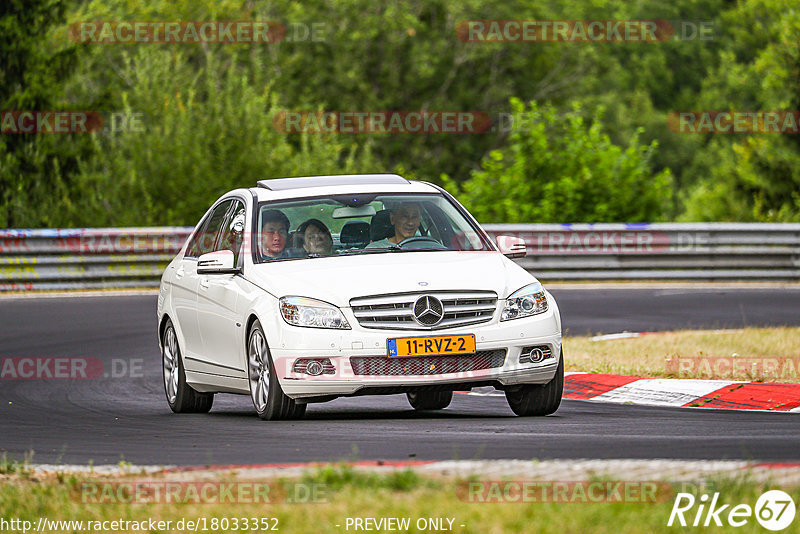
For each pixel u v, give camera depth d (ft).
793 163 437.58
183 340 115.75
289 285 98.89
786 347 146.92
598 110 354.13
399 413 110.83
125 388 135.33
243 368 103.30
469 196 352.90
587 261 267.39
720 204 450.71
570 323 189.37
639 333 173.27
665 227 269.64
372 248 105.09
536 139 347.77
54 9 371.97
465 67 636.89
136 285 257.96
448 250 105.29
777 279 270.05
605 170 342.44
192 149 352.28
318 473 67.46
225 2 560.20
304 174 372.99
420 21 649.61
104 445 91.56
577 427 93.66
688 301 222.48
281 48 601.21
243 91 374.22
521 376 97.66
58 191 343.05
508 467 70.69
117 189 348.38
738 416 101.96
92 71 479.00
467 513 58.23
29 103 359.46
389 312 95.86
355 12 610.65
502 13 627.05
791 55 434.71
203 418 108.58
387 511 59.11
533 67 646.33
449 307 96.73
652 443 83.41
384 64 613.52
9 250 242.37
